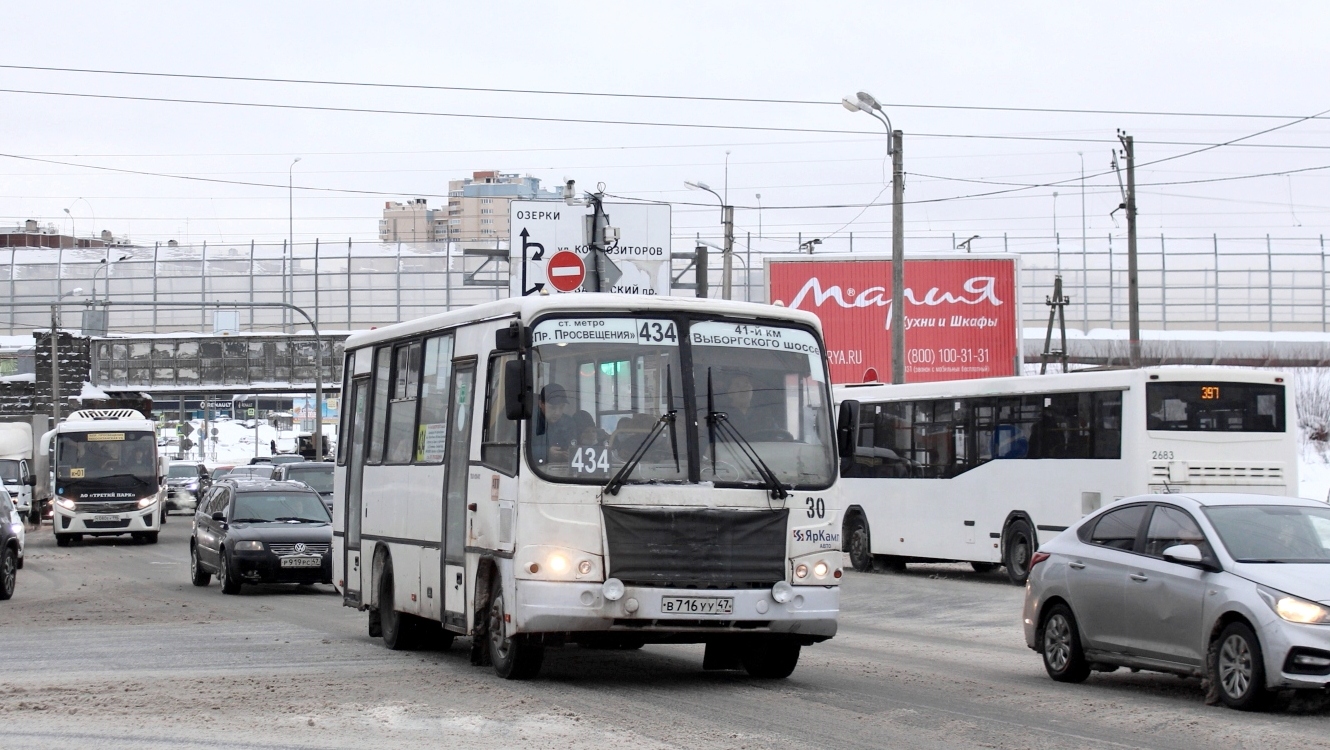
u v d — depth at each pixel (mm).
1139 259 86750
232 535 24344
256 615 20000
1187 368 22656
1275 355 85000
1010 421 25219
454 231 171875
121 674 12773
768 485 11617
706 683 12195
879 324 49750
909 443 27906
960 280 49812
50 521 55625
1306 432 63469
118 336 76812
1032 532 24469
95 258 83562
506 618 11539
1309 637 10039
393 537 14875
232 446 105875
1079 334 85375
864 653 15211
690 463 11492
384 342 15680
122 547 39938
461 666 13328
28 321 83312
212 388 69625
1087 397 23500
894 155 32094
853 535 29484
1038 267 85938
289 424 116000
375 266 82000
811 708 10648
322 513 25812
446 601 13172
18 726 9617
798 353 12227
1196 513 11359
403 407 14867
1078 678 12422
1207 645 10805
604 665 13648
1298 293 87812
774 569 11555
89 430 41375
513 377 11266
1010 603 21719
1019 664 14148
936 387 27141
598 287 41781
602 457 11406
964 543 26188
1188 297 87125
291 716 10016
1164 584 11258
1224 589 10664
